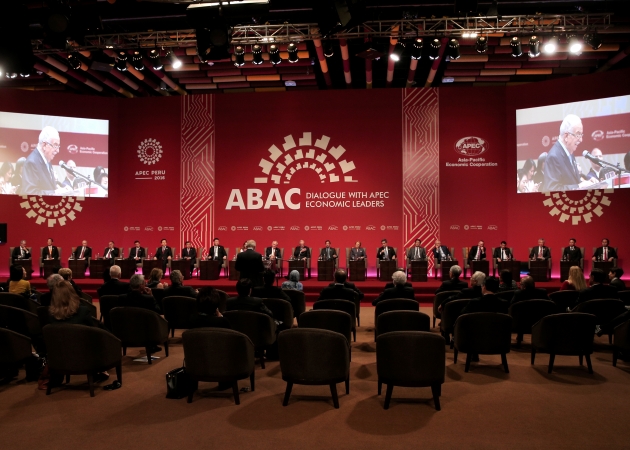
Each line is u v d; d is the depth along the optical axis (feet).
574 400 14.28
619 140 36.04
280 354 13.79
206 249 42.65
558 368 17.48
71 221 42.14
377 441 11.57
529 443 11.46
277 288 20.30
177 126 43.32
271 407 13.73
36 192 41.45
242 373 13.89
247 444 11.41
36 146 41.55
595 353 19.76
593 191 37.01
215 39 25.07
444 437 11.78
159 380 16.29
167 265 39.37
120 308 17.53
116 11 27.73
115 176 43.50
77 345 14.29
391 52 35.19
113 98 43.60
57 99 42.06
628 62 39.78
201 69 40.16
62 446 11.32
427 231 41.09
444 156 41.09
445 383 15.84
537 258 35.76
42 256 38.99
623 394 14.80
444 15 31.04
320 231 42.06
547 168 38.75
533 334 17.48
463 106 41.01
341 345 13.47
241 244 42.57
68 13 24.29
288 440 11.62
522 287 20.21
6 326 17.74
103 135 43.24
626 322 16.90
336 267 38.19
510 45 32.99
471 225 40.70
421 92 41.37
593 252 35.96
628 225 35.73
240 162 42.78
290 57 32.45
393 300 19.30
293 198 42.37
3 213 40.65
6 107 40.88
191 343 13.73
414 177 41.32
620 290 22.50
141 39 32.53
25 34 24.63
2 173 40.70
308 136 42.34
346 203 41.91
